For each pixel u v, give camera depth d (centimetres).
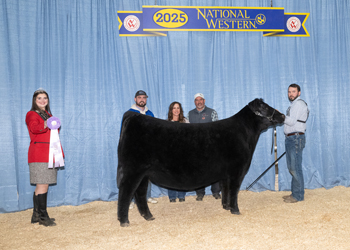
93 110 446
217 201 436
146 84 464
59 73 433
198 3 474
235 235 288
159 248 262
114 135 455
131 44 459
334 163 495
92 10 445
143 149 313
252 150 362
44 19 427
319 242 267
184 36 472
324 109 494
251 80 487
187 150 320
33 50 423
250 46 487
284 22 487
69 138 437
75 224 343
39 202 341
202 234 294
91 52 445
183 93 475
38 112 337
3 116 408
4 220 371
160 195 473
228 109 482
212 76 479
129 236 295
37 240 293
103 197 446
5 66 409
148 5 460
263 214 356
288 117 411
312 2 495
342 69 498
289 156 420
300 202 410
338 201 409
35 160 329
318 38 497
